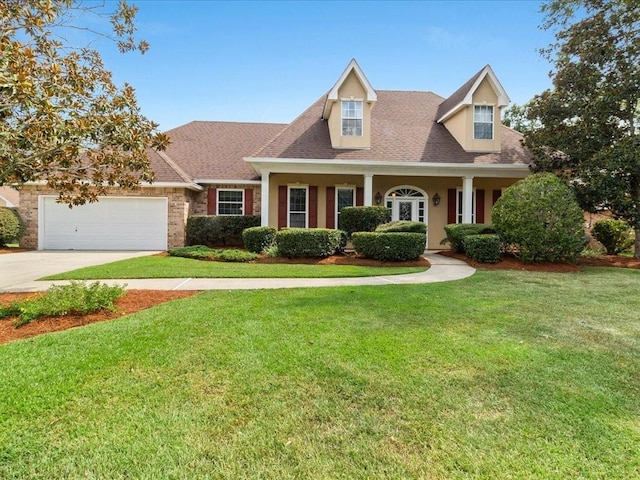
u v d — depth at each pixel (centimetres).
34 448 221
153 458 215
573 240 1057
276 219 1554
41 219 1480
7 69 456
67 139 534
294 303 569
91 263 1067
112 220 1497
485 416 261
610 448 227
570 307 564
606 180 1149
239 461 213
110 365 336
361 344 392
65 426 244
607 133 1201
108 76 661
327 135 1505
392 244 1127
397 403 277
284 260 1168
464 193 1420
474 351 376
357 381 310
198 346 382
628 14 1136
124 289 654
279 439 234
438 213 1614
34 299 540
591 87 1213
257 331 430
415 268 1031
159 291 669
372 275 898
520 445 229
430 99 1833
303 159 1335
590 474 205
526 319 495
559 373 329
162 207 1504
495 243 1095
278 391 293
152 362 343
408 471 206
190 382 306
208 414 260
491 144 1465
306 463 212
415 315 505
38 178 621
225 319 479
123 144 616
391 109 1717
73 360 347
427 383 307
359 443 230
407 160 1387
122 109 640
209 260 1172
